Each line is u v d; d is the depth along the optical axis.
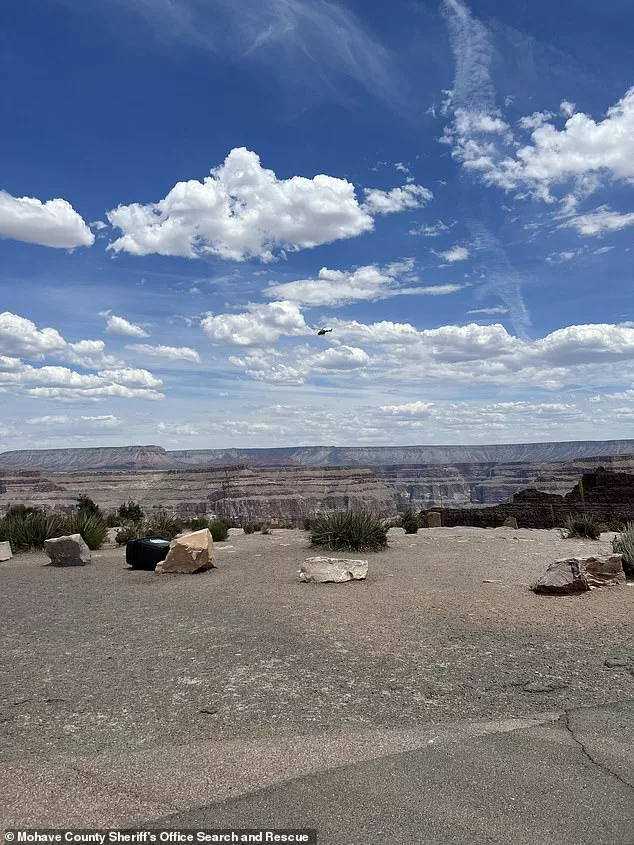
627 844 3.46
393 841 3.52
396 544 20.84
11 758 4.74
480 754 4.62
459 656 7.30
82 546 17.27
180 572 14.99
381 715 5.50
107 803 4.00
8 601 11.67
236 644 7.96
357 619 9.16
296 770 4.40
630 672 6.68
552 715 5.48
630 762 4.47
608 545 19.83
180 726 5.32
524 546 19.83
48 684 6.57
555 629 8.49
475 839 3.53
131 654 7.70
